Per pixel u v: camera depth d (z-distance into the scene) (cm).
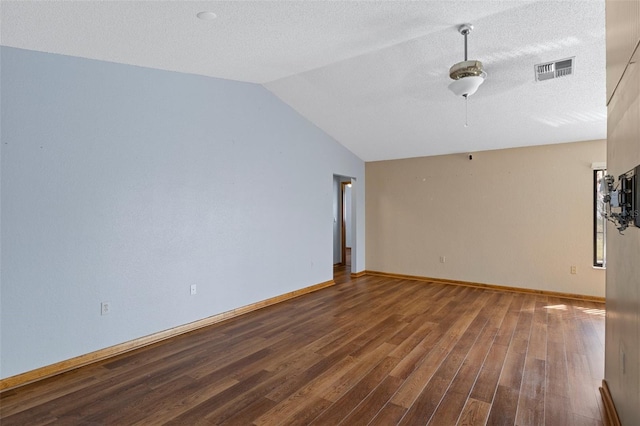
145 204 345
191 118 388
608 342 239
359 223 710
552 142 536
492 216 591
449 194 633
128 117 332
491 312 452
